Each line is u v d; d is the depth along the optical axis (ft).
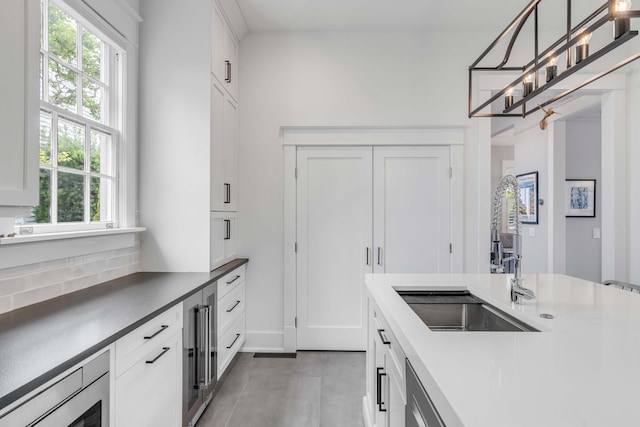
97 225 6.57
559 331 3.57
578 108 12.96
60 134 5.82
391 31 10.36
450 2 8.95
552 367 2.69
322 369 9.13
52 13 5.63
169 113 7.95
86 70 6.48
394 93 10.35
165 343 5.22
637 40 9.73
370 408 6.35
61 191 5.86
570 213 15.08
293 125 10.36
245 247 10.41
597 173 15.16
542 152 15.01
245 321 10.35
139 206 7.97
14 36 3.60
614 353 2.98
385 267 10.39
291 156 10.38
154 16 7.95
